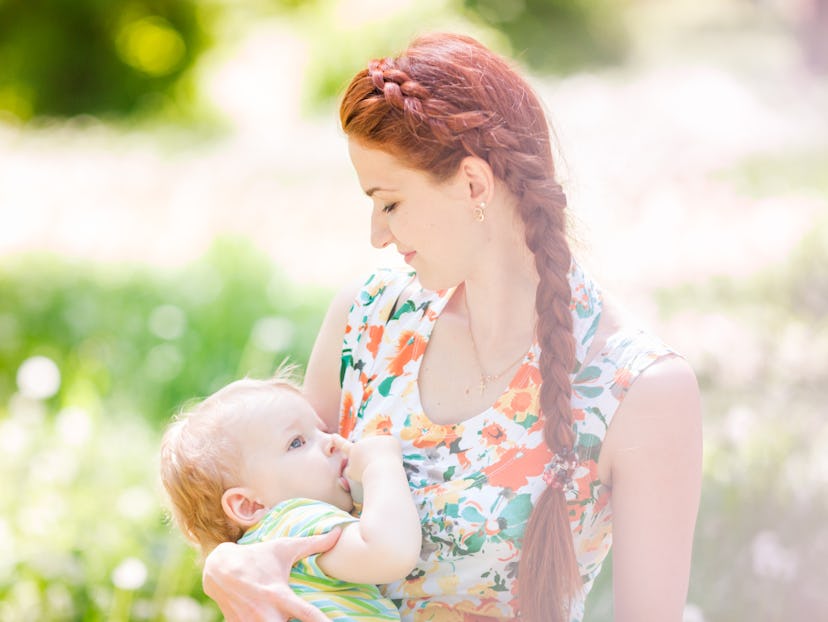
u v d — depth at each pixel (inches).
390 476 92.7
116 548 167.0
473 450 94.0
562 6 1008.9
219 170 546.6
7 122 876.0
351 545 90.4
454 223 91.7
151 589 160.7
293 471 97.4
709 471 167.8
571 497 91.1
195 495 98.6
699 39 1075.3
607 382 90.5
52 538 168.7
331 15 906.1
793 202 339.6
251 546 92.0
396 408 98.2
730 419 168.7
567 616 91.5
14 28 928.3
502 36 947.3
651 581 89.0
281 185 505.4
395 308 102.6
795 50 805.2
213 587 91.7
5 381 263.0
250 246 353.7
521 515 91.6
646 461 89.0
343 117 91.1
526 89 93.6
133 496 185.2
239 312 295.1
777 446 169.6
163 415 239.9
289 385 103.6
